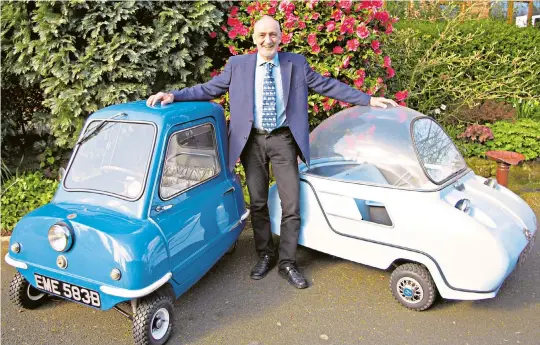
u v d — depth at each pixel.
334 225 3.43
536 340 2.92
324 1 4.67
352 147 3.63
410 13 8.82
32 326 3.04
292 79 3.38
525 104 7.20
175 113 3.05
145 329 2.68
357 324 3.09
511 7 10.13
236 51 4.91
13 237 2.83
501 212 3.30
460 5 8.50
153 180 2.81
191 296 3.41
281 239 3.58
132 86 4.50
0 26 4.49
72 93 4.41
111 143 3.03
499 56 7.19
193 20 4.64
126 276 2.51
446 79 6.57
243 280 3.64
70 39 4.33
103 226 2.60
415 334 2.98
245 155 3.53
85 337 2.95
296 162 3.50
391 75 5.17
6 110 5.38
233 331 3.02
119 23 4.49
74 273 2.66
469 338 2.94
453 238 2.93
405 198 3.12
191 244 3.03
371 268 3.83
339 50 4.70
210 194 3.29
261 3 4.77
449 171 3.52
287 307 3.28
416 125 3.48
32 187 4.71
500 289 3.51
